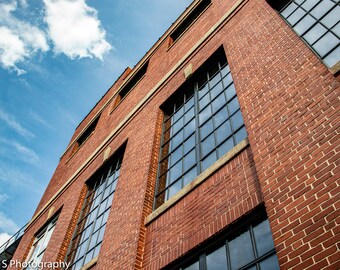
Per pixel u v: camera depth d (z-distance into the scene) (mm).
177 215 6090
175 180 7273
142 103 11172
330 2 6207
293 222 3824
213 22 10117
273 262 4035
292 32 6352
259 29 7430
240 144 5688
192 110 8641
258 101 5762
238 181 5277
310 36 6016
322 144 4176
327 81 4762
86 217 10523
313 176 3998
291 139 4633
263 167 4734
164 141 8883
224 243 4918
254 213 4719
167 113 9789
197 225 5449
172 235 5844
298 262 3475
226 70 8281
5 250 15844
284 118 5000
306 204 3838
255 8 8188
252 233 4613
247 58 7020
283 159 4527
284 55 6035
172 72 10500
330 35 5605
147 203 7203
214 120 7449
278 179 4391
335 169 3824
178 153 7910
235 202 5035
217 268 4711
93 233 9242
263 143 5035
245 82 6473
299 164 4270
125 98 13945
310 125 4520
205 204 5617
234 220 4820
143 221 6840
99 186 11242
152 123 9492
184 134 8242
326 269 3201
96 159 12344
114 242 7117
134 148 9469
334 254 3230
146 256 6086
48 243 11062
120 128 11688
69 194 12617
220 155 6430
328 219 3512
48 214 13445
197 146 7367
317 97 4730
